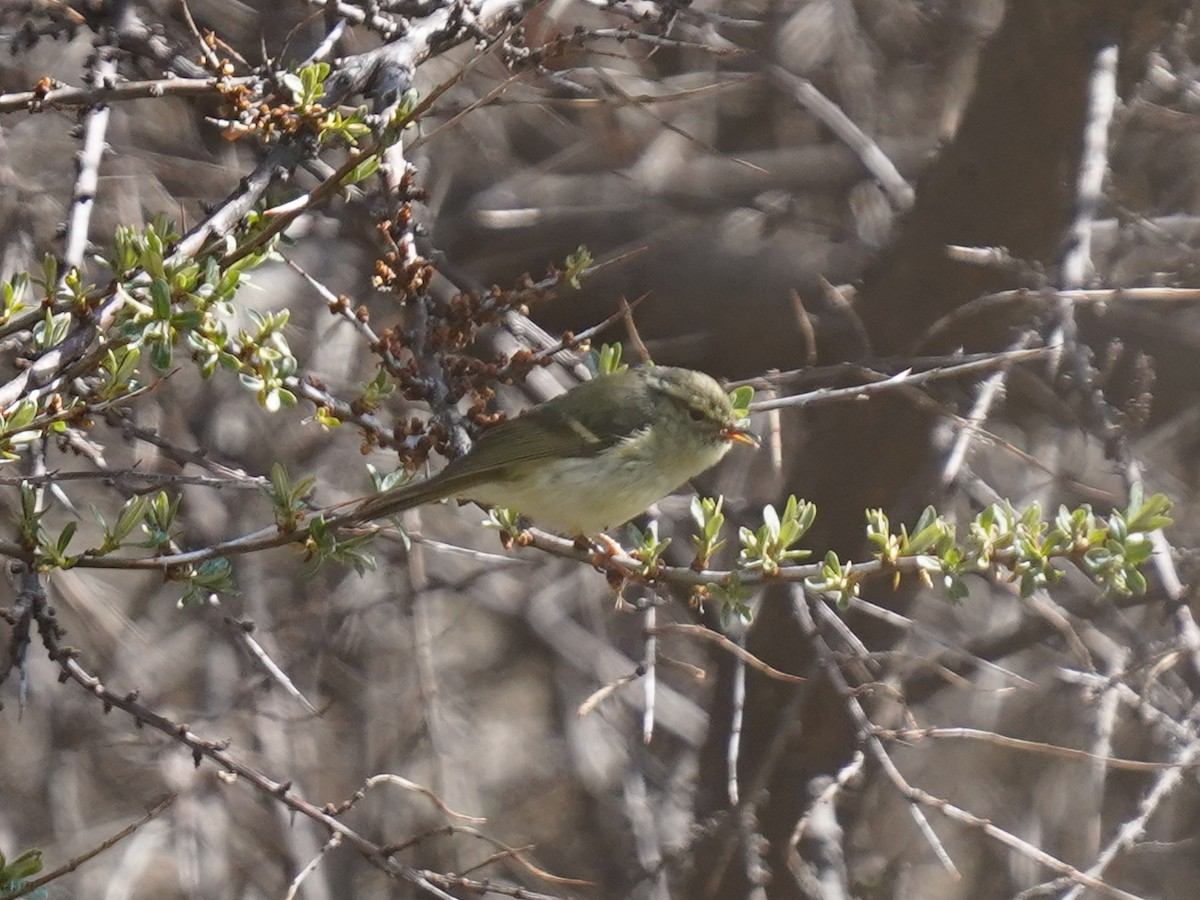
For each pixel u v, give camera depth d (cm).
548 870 1550
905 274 1265
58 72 1309
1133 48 1152
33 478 695
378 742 1516
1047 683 1424
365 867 1470
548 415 851
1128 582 663
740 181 1612
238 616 1362
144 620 1511
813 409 1391
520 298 785
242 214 706
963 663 1387
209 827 1407
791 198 1481
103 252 942
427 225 1302
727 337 1510
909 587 1330
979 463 1446
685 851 1106
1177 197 1460
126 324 624
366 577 1530
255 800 1426
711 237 1541
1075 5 1108
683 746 1598
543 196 1594
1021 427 1433
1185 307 1410
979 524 678
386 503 722
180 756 1377
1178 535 1363
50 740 1483
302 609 1421
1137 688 1069
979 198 1210
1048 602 1062
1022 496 1382
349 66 806
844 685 970
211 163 1389
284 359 700
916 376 853
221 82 742
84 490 1437
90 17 933
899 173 1586
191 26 772
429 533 1556
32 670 1473
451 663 1625
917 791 848
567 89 1351
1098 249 1383
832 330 1388
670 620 1582
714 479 1492
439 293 1311
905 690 1373
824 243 1548
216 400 1400
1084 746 1302
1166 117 1337
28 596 701
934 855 1488
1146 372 991
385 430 751
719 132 1658
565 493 838
